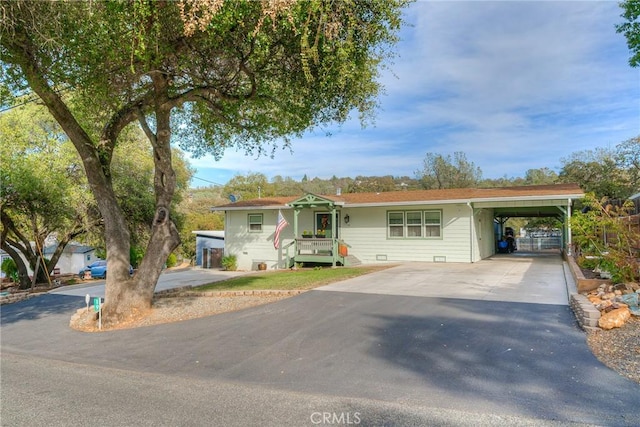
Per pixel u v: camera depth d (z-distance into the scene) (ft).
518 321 20.70
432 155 142.31
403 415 11.35
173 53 25.84
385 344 18.21
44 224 56.59
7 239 57.26
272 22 21.20
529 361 15.21
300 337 20.21
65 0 20.12
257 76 29.73
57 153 54.44
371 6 23.63
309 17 21.39
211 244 82.17
